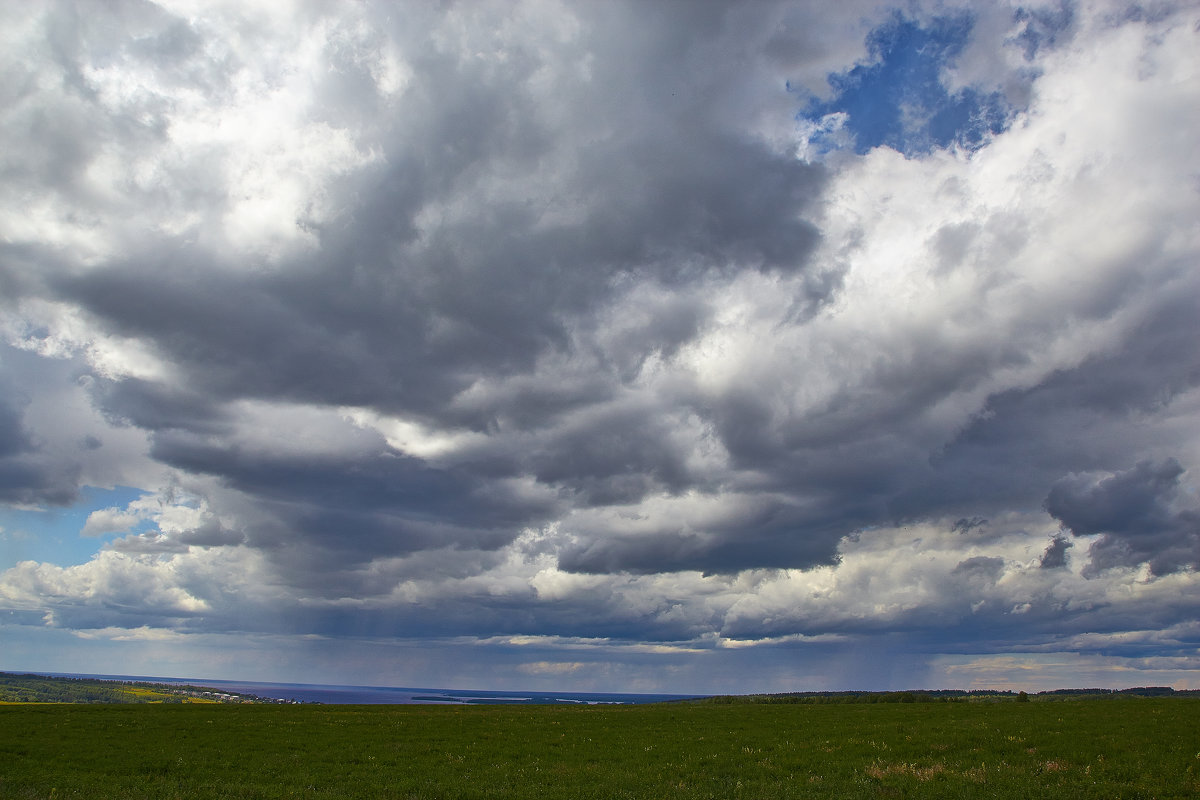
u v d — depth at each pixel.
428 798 29.38
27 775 35.50
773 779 32.69
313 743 47.69
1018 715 59.41
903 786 29.58
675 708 87.19
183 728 58.16
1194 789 27.47
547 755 41.78
